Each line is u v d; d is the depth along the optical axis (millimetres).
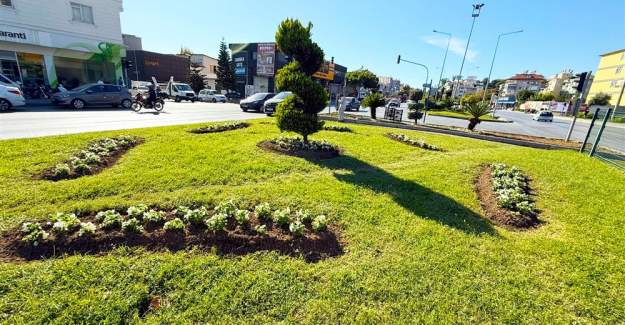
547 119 36656
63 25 19188
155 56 41250
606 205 5125
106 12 21266
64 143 6805
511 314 2529
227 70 44000
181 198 4273
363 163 6988
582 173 7031
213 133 9406
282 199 4469
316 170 6172
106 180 4773
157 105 17984
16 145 6402
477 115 15086
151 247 3119
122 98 17938
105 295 2441
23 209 3732
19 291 2422
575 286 2936
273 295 2582
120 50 22328
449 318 2445
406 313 2471
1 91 12898
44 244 2986
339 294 2631
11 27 16969
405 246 3428
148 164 5836
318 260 3119
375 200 4676
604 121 8992
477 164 7340
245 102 21594
